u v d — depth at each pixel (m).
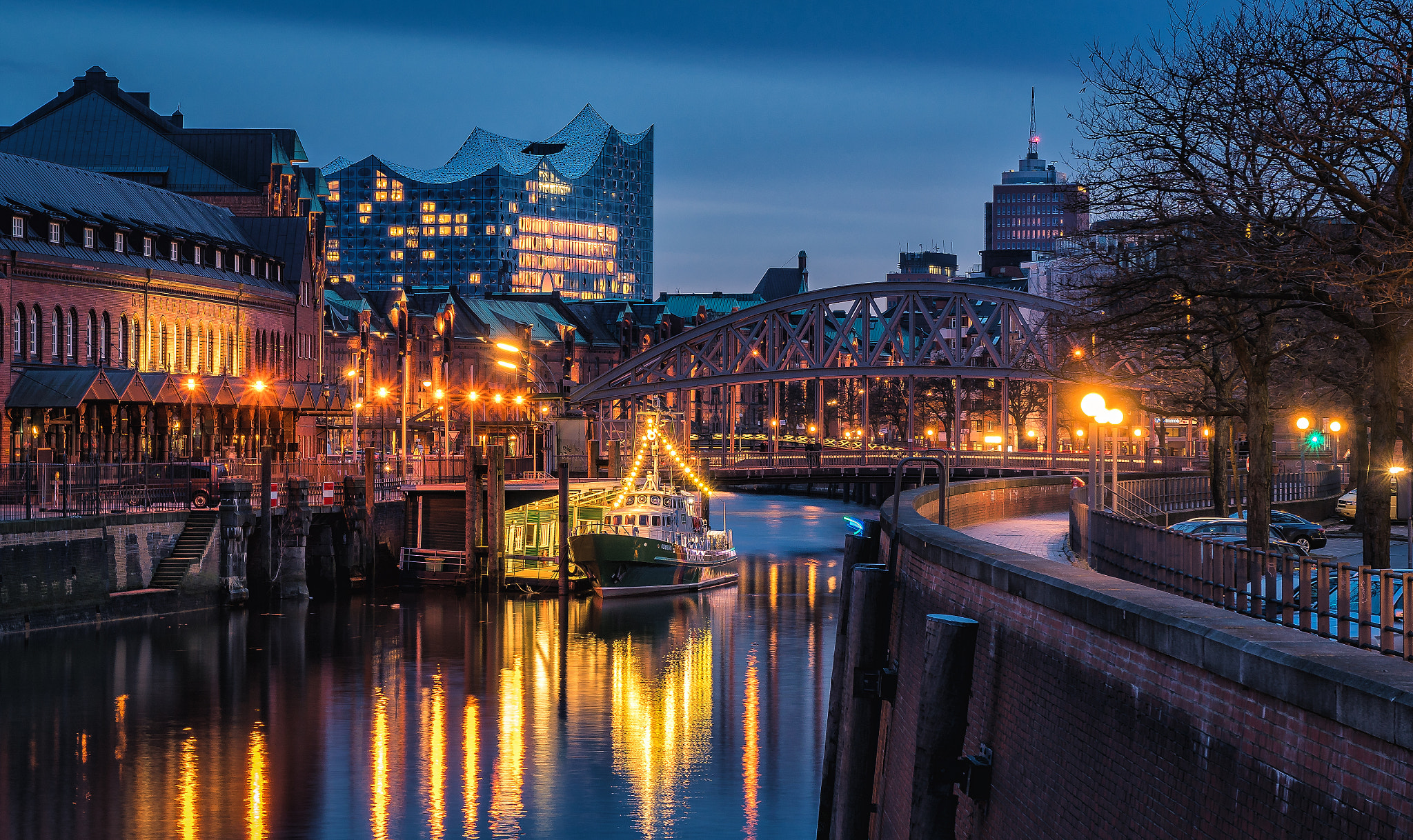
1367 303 29.41
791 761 40.81
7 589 56.06
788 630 64.31
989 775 18.06
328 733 44.59
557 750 42.34
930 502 43.19
